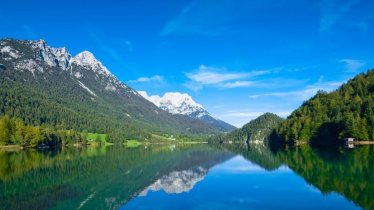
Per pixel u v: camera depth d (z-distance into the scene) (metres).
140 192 51.09
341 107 193.62
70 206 42.34
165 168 84.75
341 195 43.69
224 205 41.81
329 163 77.81
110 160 109.56
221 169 79.75
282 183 55.16
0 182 59.75
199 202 43.75
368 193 44.16
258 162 92.75
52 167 84.44
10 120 196.75
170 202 44.16
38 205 42.56
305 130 186.62
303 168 72.06
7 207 41.75
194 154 143.75
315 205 39.66
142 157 125.25
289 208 39.16
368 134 156.38
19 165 88.75
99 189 53.50
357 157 89.38
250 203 42.22
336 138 169.50
